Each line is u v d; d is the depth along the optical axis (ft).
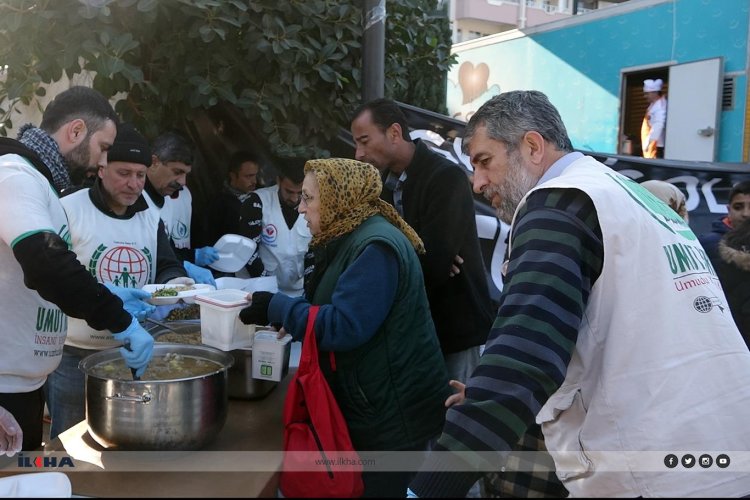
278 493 4.42
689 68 21.74
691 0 21.53
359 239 5.41
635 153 24.39
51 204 5.36
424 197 7.48
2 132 8.84
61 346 5.96
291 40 8.21
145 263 7.50
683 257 4.38
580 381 4.29
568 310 3.90
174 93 8.68
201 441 4.49
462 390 5.06
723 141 21.26
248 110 8.61
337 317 5.05
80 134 5.71
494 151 4.74
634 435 4.11
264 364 5.49
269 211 10.02
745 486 4.09
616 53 24.21
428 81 12.10
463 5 61.00
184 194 9.63
